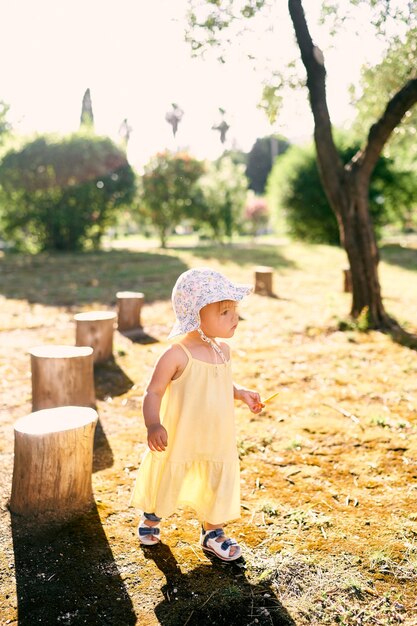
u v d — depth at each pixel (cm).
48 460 303
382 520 309
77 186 1967
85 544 285
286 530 300
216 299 246
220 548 270
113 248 2272
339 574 261
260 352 693
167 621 231
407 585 254
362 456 396
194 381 256
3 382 568
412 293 1124
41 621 230
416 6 680
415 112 841
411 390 544
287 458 393
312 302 1040
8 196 1959
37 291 1181
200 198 2380
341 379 581
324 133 758
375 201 2069
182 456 257
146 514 282
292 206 2156
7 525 300
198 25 732
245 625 229
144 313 951
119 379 579
